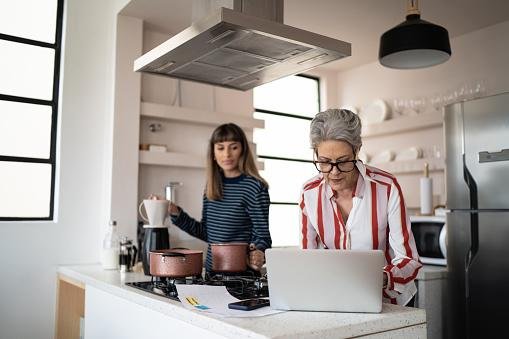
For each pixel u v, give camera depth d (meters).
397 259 1.53
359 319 1.20
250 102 3.61
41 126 2.83
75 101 2.86
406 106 3.61
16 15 2.80
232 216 2.30
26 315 2.61
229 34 1.74
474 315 2.41
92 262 2.84
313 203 1.70
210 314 1.24
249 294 1.51
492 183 2.37
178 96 3.21
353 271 1.23
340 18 3.13
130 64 2.92
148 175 3.06
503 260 2.31
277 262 1.28
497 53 3.14
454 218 2.54
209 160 2.36
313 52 1.94
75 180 2.82
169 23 3.04
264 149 3.93
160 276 1.68
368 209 1.59
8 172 2.71
